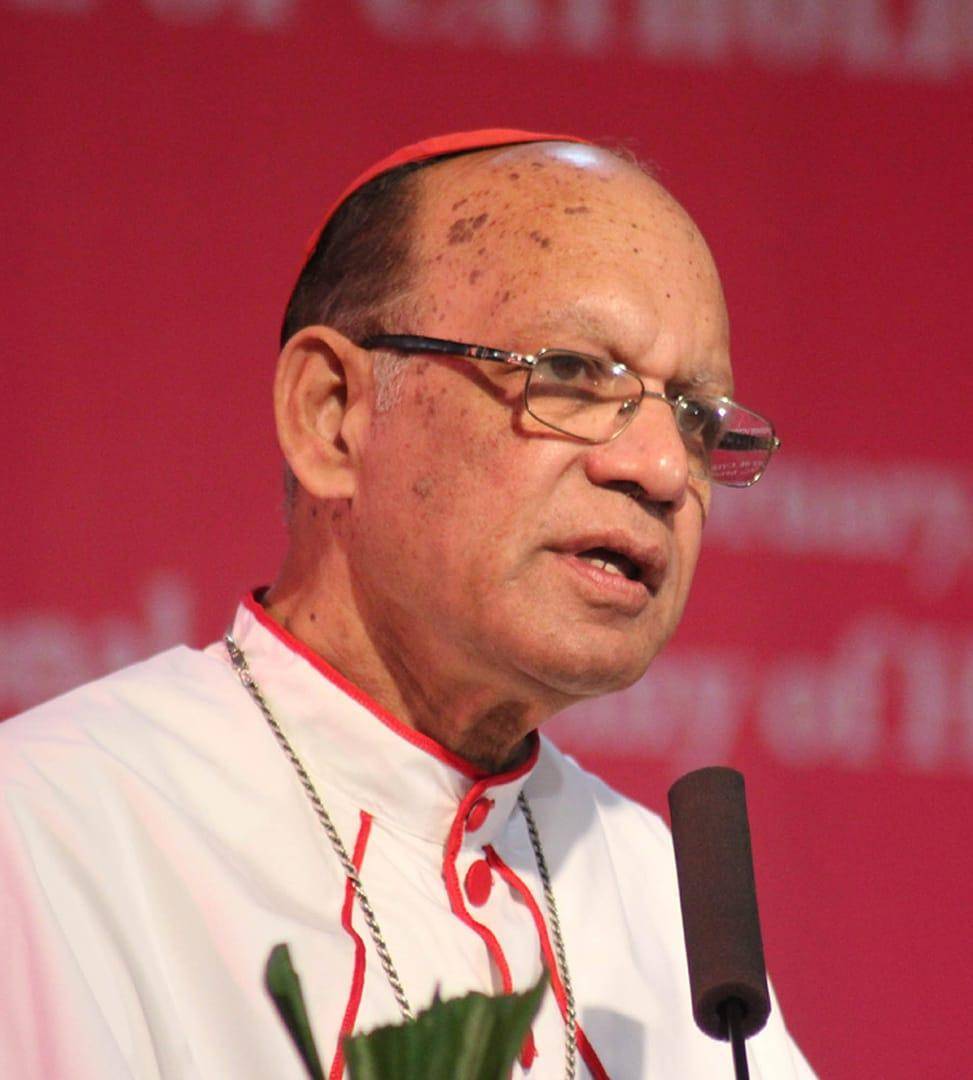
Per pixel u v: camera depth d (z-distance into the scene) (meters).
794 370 14.59
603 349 7.14
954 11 15.15
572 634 6.98
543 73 14.23
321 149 13.55
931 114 15.15
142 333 13.01
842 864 14.17
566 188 7.49
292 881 7.22
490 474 7.04
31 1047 6.08
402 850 7.57
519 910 7.81
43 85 12.98
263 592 8.31
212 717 7.59
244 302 13.24
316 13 13.67
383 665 7.63
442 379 7.22
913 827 14.31
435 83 13.92
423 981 7.17
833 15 14.98
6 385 12.71
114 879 6.76
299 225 13.43
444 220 7.54
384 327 7.49
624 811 8.97
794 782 14.16
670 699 13.99
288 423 7.72
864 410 14.67
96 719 7.40
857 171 14.91
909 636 14.47
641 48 14.51
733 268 14.58
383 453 7.34
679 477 7.00
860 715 14.33
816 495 14.48
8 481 12.66
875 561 14.51
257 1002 6.73
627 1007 7.97
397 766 7.55
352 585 7.63
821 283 14.73
